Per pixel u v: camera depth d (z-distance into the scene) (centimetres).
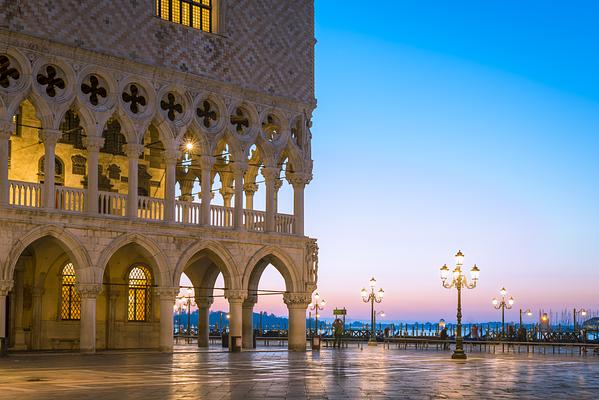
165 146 4528
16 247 3919
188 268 5538
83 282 4144
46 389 2302
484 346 6888
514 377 3002
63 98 4109
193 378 2742
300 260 5091
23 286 4678
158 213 4553
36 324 4691
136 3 4416
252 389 2359
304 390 2345
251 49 4919
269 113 4997
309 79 5203
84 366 3300
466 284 4659
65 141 4731
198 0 4759
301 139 5128
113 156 4966
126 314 5059
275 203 5309
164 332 4478
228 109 4775
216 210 4753
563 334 8719
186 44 4612
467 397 2214
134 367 3262
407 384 2605
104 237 4234
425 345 6912
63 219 4081
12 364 3403
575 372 3331
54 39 4078
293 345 5059
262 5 5000
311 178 5169
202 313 5512
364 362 3859
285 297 5066
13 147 4522
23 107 4581
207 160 4659
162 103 4534
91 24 4228
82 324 4166
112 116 4388
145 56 4431
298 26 5184
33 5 4028
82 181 4788
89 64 4212
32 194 4100
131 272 5109
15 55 3972
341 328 5897
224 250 4719
